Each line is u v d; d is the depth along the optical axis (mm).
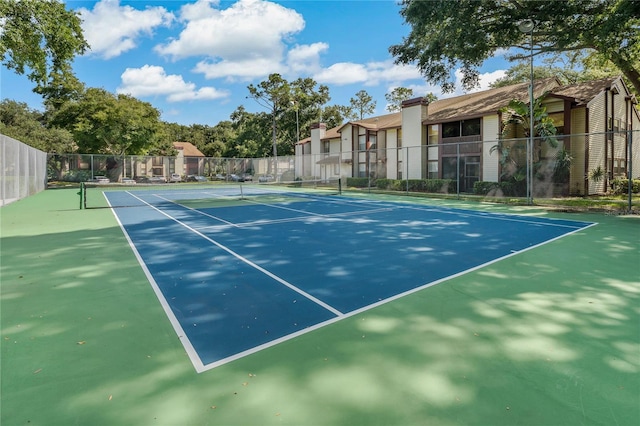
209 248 6855
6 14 15172
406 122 25656
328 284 4680
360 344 3049
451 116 22609
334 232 8562
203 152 68188
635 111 23859
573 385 2428
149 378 2568
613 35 12773
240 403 2273
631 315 3598
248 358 2838
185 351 2959
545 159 17922
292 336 3215
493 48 16359
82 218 11086
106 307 3934
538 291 4336
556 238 7734
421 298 4141
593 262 5703
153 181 32062
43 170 25125
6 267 5559
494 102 21828
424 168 24766
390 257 6121
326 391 2389
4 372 2656
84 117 34188
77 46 18156
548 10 13500
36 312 3799
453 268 5406
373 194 21891
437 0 14266
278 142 50844
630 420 2086
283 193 22812
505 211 12859
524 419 2098
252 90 46969
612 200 15516
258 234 8320
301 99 48469
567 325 3375
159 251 6621
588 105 18484
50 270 5387
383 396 2326
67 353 2938
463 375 2559
